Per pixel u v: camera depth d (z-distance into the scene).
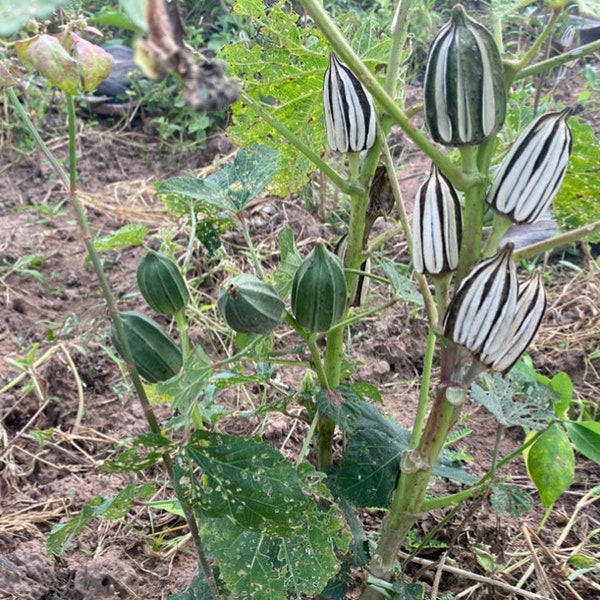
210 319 1.11
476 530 0.77
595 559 0.74
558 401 0.65
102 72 0.37
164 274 0.50
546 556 0.75
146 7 0.24
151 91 1.71
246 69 0.62
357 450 0.58
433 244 0.43
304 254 1.25
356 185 0.53
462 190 0.42
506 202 0.41
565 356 1.04
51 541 0.52
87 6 1.74
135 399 0.99
